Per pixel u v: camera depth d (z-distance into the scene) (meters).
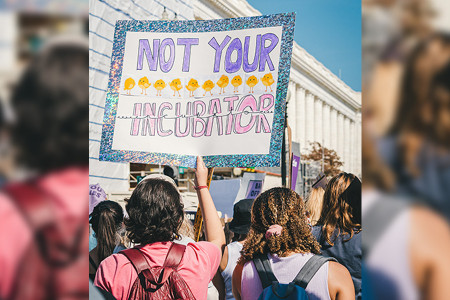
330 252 2.23
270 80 2.24
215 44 2.37
